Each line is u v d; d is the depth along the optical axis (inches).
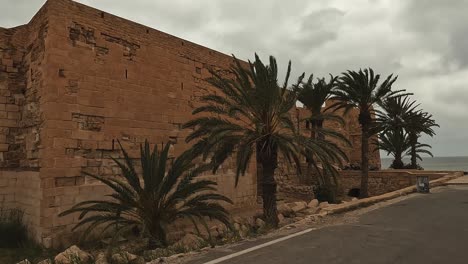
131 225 480.7
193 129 786.8
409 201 703.7
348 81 1118.4
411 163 1683.1
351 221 473.7
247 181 944.3
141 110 681.0
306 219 490.3
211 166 544.7
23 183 598.5
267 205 544.4
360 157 1775.3
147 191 499.2
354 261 277.0
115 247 492.1
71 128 570.9
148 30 713.0
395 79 1101.1
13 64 634.8
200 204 521.7
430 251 306.7
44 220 529.0
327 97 1198.9
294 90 573.3
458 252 302.7
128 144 652.1
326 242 347.9
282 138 539.2
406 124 1535.4
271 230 452.8
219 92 876.0
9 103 621.3
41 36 587.2
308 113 1454.2
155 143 702.5
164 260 303.0
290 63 576.4
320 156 532.4
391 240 353.1
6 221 592.1
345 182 1385.3
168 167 725.3
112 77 636.7
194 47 820.0
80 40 595.5
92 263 383.6
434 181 1118.4
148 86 698.8
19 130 628.1
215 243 387.9
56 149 549.6
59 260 400.2
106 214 542.6
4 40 628.1
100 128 610.5
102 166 608.4
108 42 637.3
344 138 590.9
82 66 593.6
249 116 571.2
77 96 582.6
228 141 549.0
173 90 753.0
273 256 297.6
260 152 558.9
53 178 543.2
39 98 575.5
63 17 575.8
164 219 503.5
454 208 589.0
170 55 755.4
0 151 605.0
